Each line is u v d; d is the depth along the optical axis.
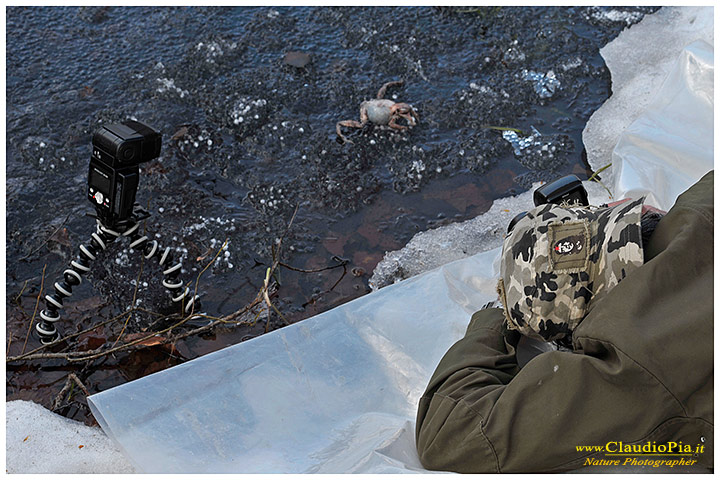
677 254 1.32
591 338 1.33
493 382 1.59
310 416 1.97
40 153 3.07
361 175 3.04
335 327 2.24
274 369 2.09
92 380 2.25
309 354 2.15
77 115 3.28
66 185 2.96
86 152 3.11
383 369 2.12
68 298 2.50
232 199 2.93
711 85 2.87
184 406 1.96
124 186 2.01
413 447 1.75
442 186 3.01
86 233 2.75
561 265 1.52
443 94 3.47
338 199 2.92
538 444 1.36
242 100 3.38
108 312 2.46
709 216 1.35
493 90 3.49
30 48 3.69
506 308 1.64
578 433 1.33
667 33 3.78
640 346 1.25
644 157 2.78
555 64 3.65
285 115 3.32
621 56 3.67
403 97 3.44
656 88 3.40
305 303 2.52
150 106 3.34
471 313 2.29
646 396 1.27
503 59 3.70
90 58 3.65
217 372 2.06
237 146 3.16
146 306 2.48
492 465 1.42
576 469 1.40
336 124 3.25
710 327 1.23
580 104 3.44
